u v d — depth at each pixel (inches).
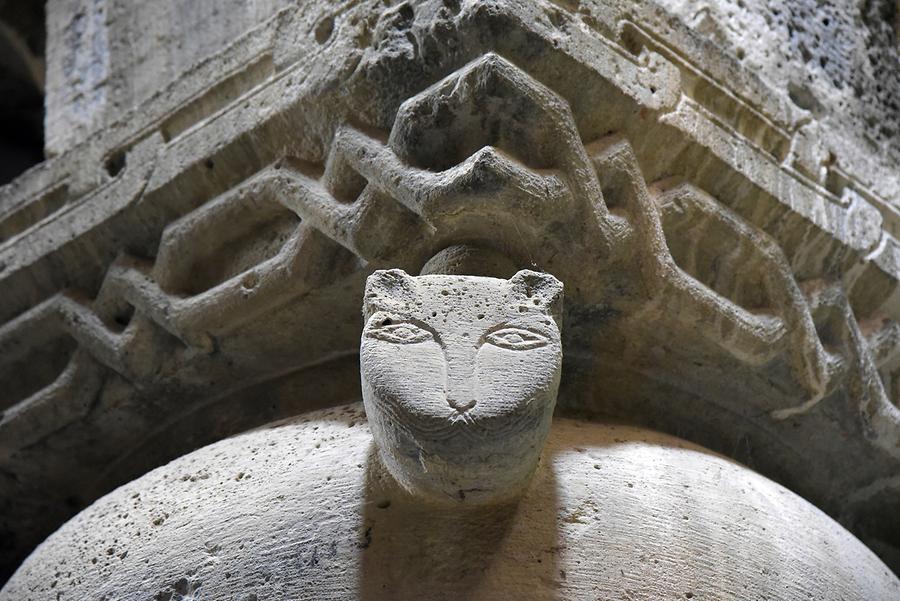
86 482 99.0
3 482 98.5
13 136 184.5
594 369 84.0
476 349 65.3
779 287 83.4
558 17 77.2
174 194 89.3
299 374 88.8
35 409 93.1
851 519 99.1
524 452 64.3
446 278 69.2
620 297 78.4
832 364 85.0
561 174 73.5
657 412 86.2
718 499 73.2
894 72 115.7
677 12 103.1
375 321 66.6
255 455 76.7
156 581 70.1
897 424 90.0
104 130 99.1
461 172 70.5
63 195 99.0
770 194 84.5
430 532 67.4
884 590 76.6
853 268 89.3
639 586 66.1
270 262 81.6
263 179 83.2
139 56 116.2
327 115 80.7
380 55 77.2
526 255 75.7
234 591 67.2
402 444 64.0
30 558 80.2
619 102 77.9
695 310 78.7
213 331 85.1
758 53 103.8
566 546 67.0
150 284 88.7
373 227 75.8
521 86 72.4
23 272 94.7
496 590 65.0
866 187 95.0
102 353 90.3
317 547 67.6
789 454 91.7
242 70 91.7
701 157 81.9
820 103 105.1
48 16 126.8
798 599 69.9
